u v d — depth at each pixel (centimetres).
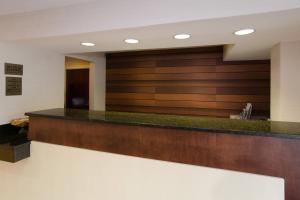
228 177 131
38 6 189
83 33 186
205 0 145
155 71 394
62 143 178
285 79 212
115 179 160
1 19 219
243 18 144
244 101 346
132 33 184
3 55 230
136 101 410
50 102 293
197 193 139
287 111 212
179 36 194
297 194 121
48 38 208
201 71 366
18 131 243
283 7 130
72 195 175
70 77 449
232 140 131
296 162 120
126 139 157
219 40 209
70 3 181
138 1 162
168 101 387
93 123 166
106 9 173
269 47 242
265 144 125
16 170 197
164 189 146
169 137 145
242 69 345
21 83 252
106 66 431
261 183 125
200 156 138
